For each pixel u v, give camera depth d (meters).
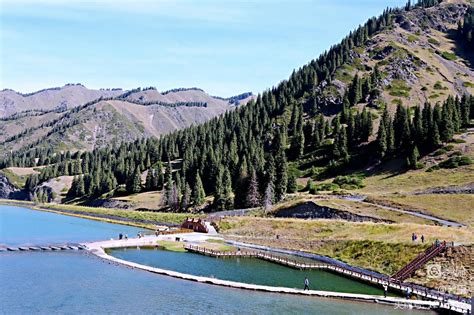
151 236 124.31
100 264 89.31
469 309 61.44
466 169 146.62
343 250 98.75
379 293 73.56
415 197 128.88
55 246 103.75
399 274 79.62
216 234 130.25
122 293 70.31
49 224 165.12
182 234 128.75
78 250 102.75
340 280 82.38
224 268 90.31
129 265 88.44
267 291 73.19
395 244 89.94
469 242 81.62
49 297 67.50
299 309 64.31
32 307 63.00
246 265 93.81
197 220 141.75
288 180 171.38
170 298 68.19
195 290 72.88
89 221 179.38
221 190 176.25
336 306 66.06
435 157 162.75
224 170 195.12
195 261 96.38
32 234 135.75
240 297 69.62
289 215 138.00
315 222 119.00
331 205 130.62
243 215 148.50
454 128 179.00
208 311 62.84
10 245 107.12
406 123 182.00
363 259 91.19
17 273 80.31
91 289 72.06
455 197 122.94
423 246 84.75
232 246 113.56
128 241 114.38
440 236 89.62
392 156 179.75
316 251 103.69
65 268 85.25
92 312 61.66
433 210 117.19
